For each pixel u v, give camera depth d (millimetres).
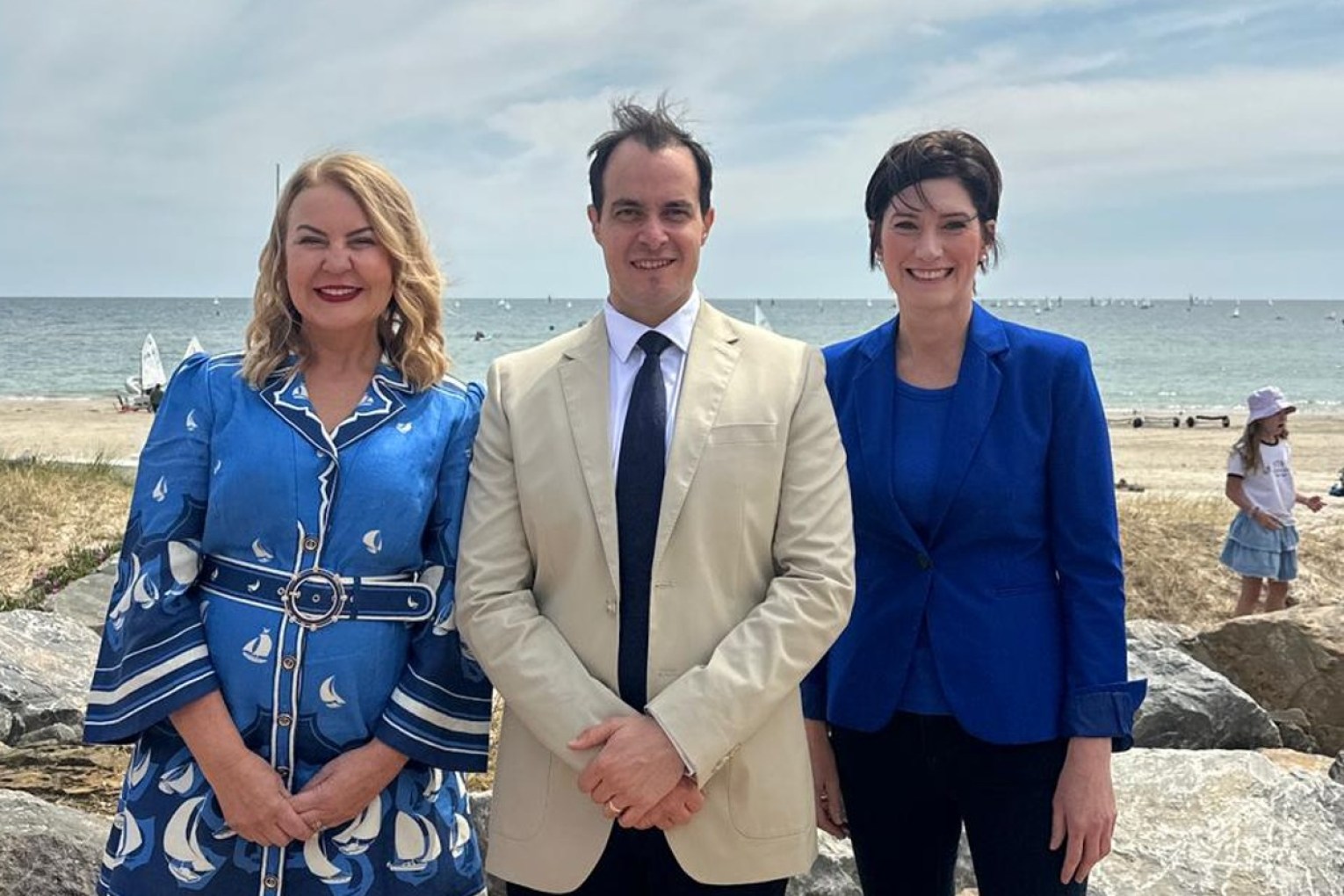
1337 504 15703
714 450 2555
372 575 2543
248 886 2439
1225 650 6578
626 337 2678
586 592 2547
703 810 2488
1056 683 2699
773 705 2426
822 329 118625
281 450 2529
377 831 2520
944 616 2744
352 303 2619
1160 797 4074
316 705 2479
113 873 2457
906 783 2869
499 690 2500
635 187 2607
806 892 3678
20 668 5715
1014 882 2707
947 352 2857
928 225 2744
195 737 2424
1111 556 2689
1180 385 55219
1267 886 3645
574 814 2523
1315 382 57062
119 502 10523
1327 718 6234
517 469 2633
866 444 2859
